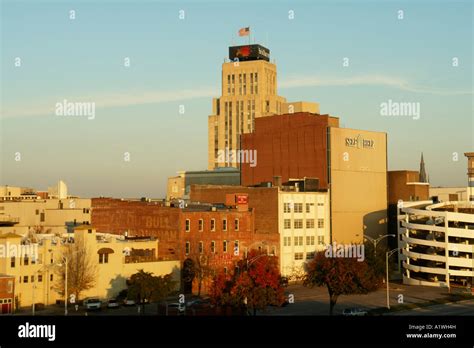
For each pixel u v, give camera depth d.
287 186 148.38
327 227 148.88
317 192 147.12
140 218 129.50
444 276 141.62
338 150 153.50
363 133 160.00
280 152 162.25
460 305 110.88
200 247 123.31
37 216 175.75
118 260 111.19
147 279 95.25
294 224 141.12
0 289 96.44
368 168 160.88
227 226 127.50
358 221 156.75
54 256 106.81
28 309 101.06
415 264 146.75
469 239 140.75
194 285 120.56
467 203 146.12
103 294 109.44
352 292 96.38
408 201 163.88
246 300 85.62
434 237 143.00
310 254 143.62
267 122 165.62
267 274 88.69
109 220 137.12
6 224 159.00
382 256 134.00
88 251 107.81
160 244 123.94
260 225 139.88
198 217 123.44
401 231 154.88
